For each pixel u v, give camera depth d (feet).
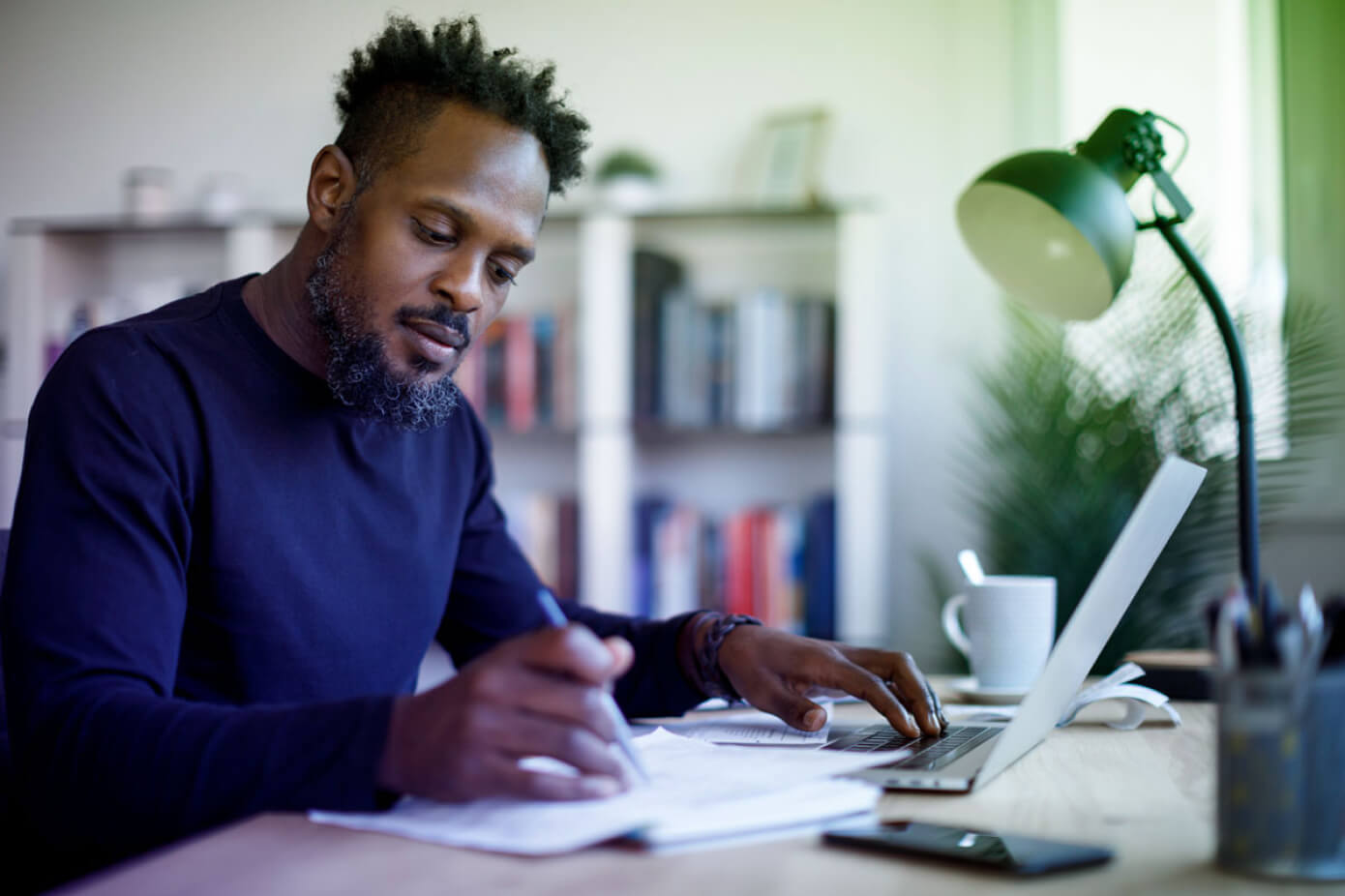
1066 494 7.63
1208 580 7.43
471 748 2.03
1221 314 3.69
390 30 3.55
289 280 3.59
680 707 3.59
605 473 8.83
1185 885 1.73
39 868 2.39
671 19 9.70
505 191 3.44
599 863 1.85
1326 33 8.34
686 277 9.71
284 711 2.25
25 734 2.42
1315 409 7.70
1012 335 8.34
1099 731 3.19
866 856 1.89
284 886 1.72
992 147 9.23
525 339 9.13
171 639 2.84
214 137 10.18
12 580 2.74
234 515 3.32
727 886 1.72
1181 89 8.78
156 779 2.18
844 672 3.17
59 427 3.00
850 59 9.48
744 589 8.84
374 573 3.64
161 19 10.25
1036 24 9.11
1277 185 8.40
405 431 3.74
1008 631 3.92
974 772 2.44
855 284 8.66
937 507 9.21
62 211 10.26
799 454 9.57
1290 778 1.75
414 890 1.70
